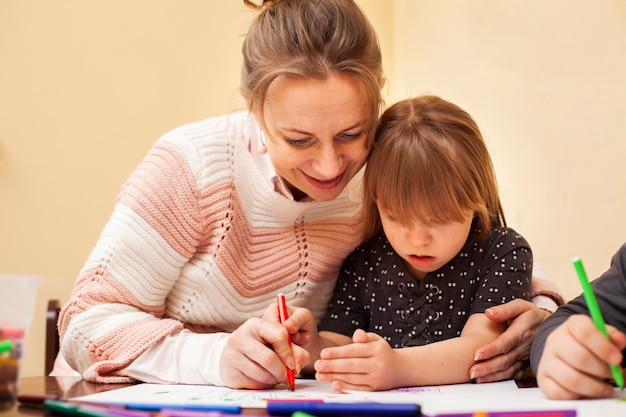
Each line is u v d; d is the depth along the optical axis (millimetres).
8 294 734
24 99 2053
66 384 1022
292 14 1028
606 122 1440
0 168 2037
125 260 1121
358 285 1239
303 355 958
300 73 968
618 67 1405
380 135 1131
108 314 1091
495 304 1113
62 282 2064
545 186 1611
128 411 700
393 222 1099
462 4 1869
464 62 1871
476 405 739
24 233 2047
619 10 1396
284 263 1209
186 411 698
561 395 758
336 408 694
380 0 2193
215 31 2170
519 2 1672
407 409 684
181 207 1149
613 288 875
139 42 2129
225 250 1171
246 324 984
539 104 1620
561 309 908
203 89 2168
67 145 2078
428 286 1171
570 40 1526
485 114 1799
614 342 741
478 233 1161
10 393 731
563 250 1570
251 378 946
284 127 999
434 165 1068
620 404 713
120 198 1188
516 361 1015
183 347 1041
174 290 1199
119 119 2113
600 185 1463
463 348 1004
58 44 2076
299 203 1186
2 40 2045
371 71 1027
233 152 1199
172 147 1185
